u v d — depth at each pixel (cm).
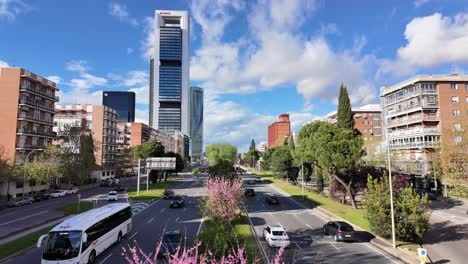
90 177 8775
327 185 7500
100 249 2086
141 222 3262
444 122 6500
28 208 4459
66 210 4053
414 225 2362
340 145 3925
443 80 6612
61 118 9569
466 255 2136
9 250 2172
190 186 7650
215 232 1568
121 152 11550
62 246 1778
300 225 3122
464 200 4903
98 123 9719
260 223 3219
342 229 2462
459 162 2798
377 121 10281
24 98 6525
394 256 2097
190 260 804
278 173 8275
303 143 4856
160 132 16588
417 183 6194
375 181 2605
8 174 5184
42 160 5972
